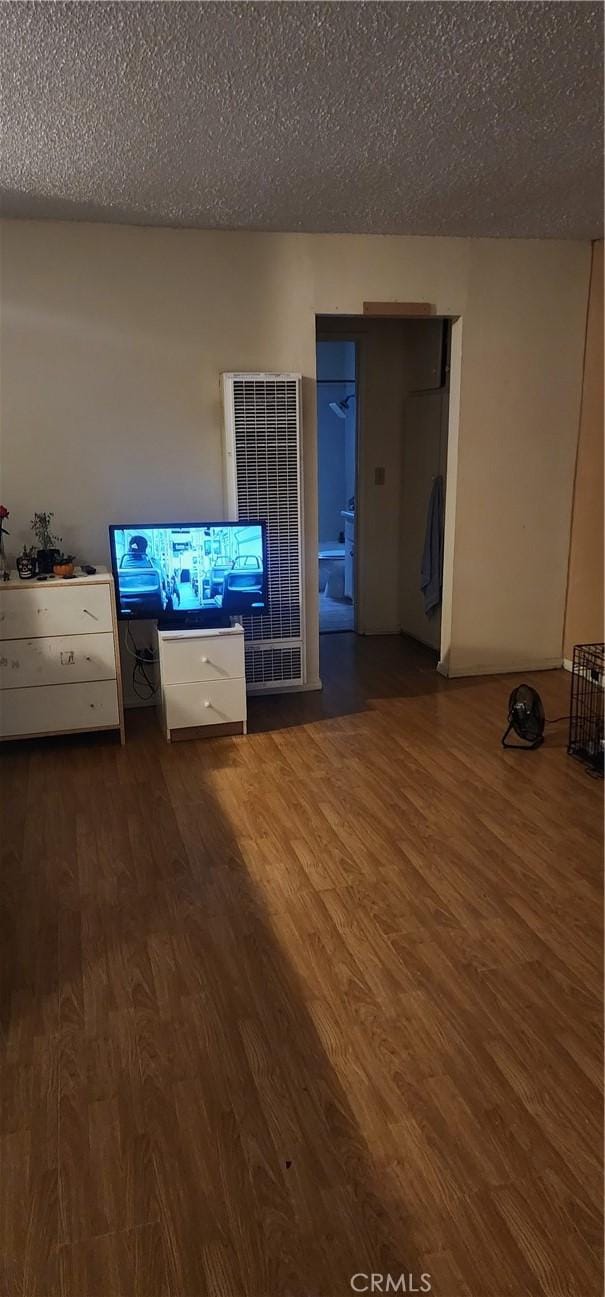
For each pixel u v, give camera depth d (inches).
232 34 81.0
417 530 218.8
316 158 117.2
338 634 238.1
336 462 368.5
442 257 168.2
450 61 87.5
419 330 206.8
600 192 135.9
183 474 165.8
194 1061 75.6
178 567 152.5
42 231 148.9
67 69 87.9
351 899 101.0
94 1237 59.2
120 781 136.2
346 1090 71.9
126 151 113.3
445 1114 69.3
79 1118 69.4
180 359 160.6
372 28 79.7
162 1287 55.8
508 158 118.2
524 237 169.9
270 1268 56.8
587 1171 63.7
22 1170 64.6
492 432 180.7
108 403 158.9
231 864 109.4
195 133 107.0
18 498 158.4
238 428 160.4
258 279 161.2
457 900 100.4
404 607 232.5
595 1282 55.4
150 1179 63.6
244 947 92.0
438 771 138.7
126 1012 82.0
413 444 215.8
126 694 173.5
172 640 147.6
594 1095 71.1
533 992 84.0
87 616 143.8
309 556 178.2
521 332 176.9
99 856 112.0
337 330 212.4
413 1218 60.2
